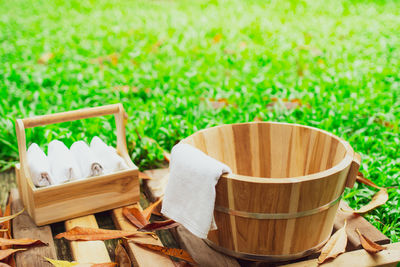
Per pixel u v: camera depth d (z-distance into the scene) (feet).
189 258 5.31
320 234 5.34
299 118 8.01
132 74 9.37
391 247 5.44
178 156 5.31
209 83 9.21
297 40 12.42
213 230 5.37
